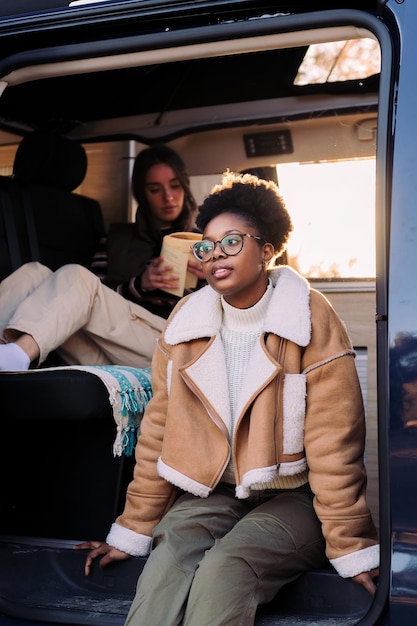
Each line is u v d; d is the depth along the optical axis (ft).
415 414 5.52
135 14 6.70
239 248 6.70
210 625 5.93
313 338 6.58
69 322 8.68
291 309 6.63
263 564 6.21
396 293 5.66
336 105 11.25
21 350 8.25
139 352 9.32
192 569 6.31
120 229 12.51
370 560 6.17
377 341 5.75
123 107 12.11
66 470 8.24
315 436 6.43
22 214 11.03
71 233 11.93
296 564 6.44
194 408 6.75
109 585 7.06
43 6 7.02
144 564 6.95
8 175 12.14
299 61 10.63
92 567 7.11
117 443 7.64
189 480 6.58
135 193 12.46
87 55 6.91
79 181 11.97
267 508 6.59
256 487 6.68
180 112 12.21
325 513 6.31
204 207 7.09
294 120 11.51
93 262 12.43
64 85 11.28
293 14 6.34
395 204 5.74
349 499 6.28
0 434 8.47
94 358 9.43
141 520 6.97
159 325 9.58
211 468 6.58
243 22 6.46
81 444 8.20
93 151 12.86
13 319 8.52
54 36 7.06
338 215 11.09
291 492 6.81
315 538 6.55
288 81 11.13
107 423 8.12
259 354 6.53
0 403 7.73
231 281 6.70
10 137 12.51
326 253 10.96
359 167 11.25
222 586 6.00
